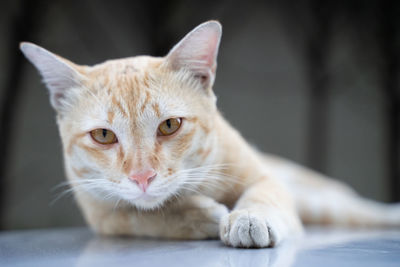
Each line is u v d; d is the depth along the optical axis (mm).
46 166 729
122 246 307
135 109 333
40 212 716
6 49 683
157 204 337
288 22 891
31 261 264
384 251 276
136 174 324
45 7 700
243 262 247
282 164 540
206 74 369
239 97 872
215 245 298
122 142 335
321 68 879
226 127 405
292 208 372
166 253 272
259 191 354
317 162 863
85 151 348
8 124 662
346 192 528
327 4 885
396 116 924
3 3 679
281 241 311
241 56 877
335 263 244
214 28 357
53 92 370
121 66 368
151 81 348
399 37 917
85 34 760
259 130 875
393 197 920
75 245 324
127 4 807
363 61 929
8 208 675
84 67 375
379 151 940
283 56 902
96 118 340
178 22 802
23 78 694
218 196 370
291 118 889
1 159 655
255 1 883
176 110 341
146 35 796
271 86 894
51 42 720
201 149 354
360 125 935
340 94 922
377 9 918
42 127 729
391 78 919
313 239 330
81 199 394
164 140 338
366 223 491
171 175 333
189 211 329
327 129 889
